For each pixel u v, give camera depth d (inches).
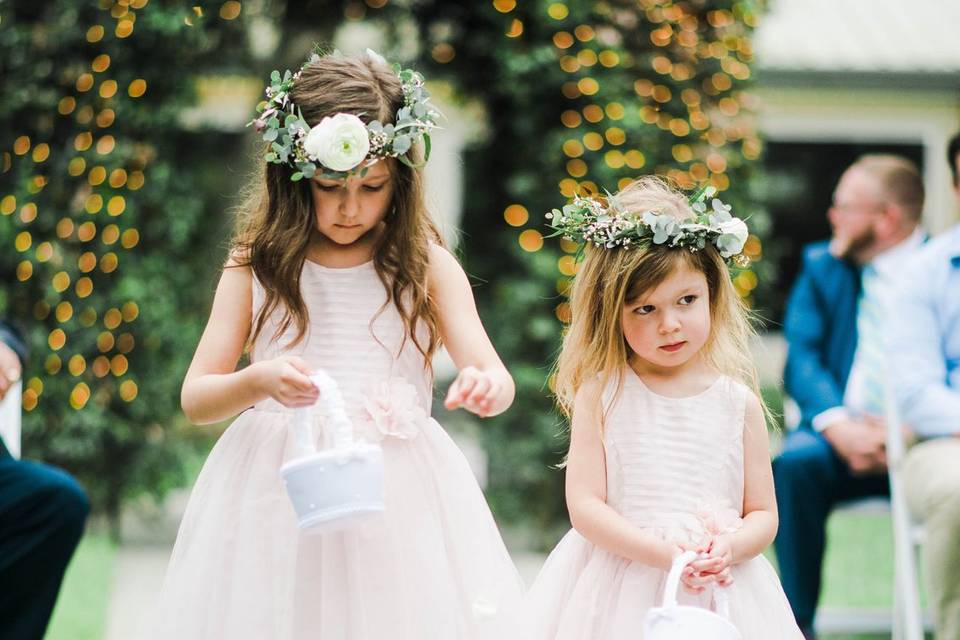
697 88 274.2
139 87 275.9
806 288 211.5
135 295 278.7
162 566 256.8
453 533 120.5
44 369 273.4
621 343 122.5
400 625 114.9
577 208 125.1
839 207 209.0
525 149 277.6
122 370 279.9
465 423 301.1
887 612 213.8
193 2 280.2
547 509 276.5
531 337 277.3
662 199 124.6
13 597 149.9
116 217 276.7
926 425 183.3
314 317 122.6
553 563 124.5
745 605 117.6
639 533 116.7
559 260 270.4
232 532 118.0
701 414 122.7
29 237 273.1
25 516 149.9
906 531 181.2
